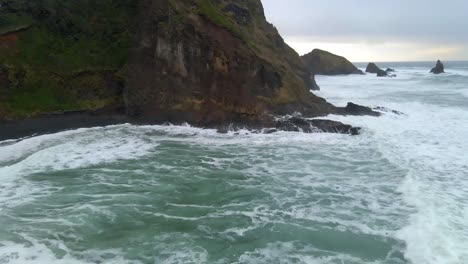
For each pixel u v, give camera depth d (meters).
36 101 22.34
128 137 21.19
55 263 9.29
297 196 13.45
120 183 14.45
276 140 21.28
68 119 22.78
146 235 10.72
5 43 23.28
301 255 9.84
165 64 24.39
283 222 11.52
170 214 11.99
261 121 23.61
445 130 23.31
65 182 14.41
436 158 17.44
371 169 16.19
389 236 10.64
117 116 24.31
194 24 24.83
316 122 23.41
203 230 11.05
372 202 12.85
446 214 11.51
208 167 16.56
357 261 9.56
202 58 24.42
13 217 11.52
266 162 17.34
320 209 12.39
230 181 14.89
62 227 11.01
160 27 24.33
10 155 17.47
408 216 11.70
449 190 13.52
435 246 9.74
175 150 19.12
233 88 24.31
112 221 11.45
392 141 20.69
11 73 22.20
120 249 10.01
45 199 12.83
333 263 9.49
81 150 18.48
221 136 21.97
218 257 9.73
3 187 13.73
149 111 24.14
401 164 16.55
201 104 24.08
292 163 17.19
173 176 15.34
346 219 11.69
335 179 15.07
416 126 24.50
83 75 24.66
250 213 12.13
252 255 9.84
